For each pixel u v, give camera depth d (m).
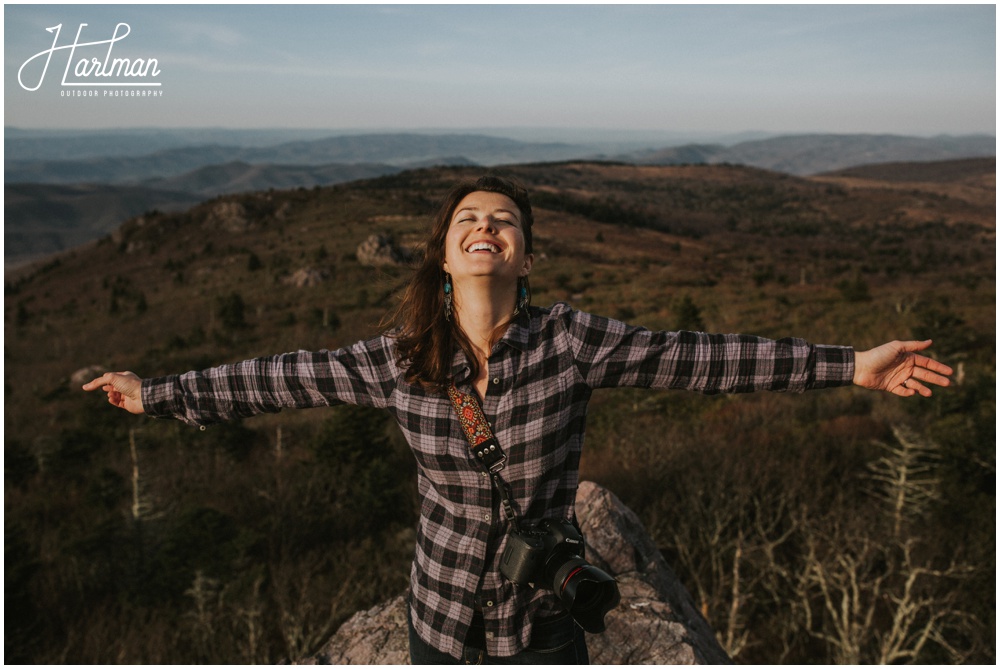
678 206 172.75
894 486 11.44
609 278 52.19
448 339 1.26
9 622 9.96
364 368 1.32
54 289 75.12
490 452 1.23
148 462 18.09
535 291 46.31
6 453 17.67
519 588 1.31
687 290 44.50
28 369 38.25
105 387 1.46
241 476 16.88
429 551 1.35
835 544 10.16
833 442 14.31
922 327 25.50
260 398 1.37
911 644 9.25
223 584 11.08
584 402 1.29
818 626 10.07
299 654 10.13
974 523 9.95
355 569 12.12
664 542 11.53
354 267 58.81
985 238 127.00
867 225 150.12
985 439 10.34
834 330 28.67
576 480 1.33
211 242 82.00
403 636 2.54
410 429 1.28
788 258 84.94
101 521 12.54
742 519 11.71
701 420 16.14
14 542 10.48
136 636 10.55
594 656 2.35
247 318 45.47
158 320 49.03
